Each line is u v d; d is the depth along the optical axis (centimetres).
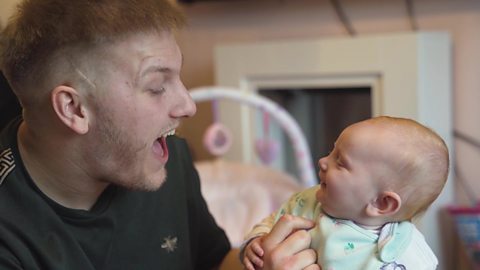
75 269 91
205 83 247
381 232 92
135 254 103
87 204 98
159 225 108
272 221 104
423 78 183
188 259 112
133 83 89
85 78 88
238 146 219
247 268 95
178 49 94
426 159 92
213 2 238
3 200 88
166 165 113
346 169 93
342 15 215
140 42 88
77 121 89
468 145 198
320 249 93
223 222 190
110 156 92
